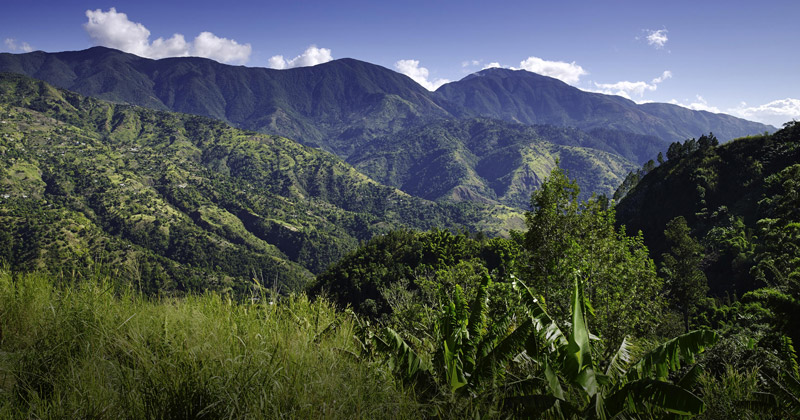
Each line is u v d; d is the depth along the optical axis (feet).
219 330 9.31
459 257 246.88
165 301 10.75
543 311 10.50
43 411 6.32
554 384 8.96
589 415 7.95
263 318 11.03
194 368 7.27
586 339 9.79
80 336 8.68
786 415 10.81
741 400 11.17
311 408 7.02
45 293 10.18
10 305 9.27
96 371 7.47
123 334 8.66
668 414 8.72
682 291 160.04
